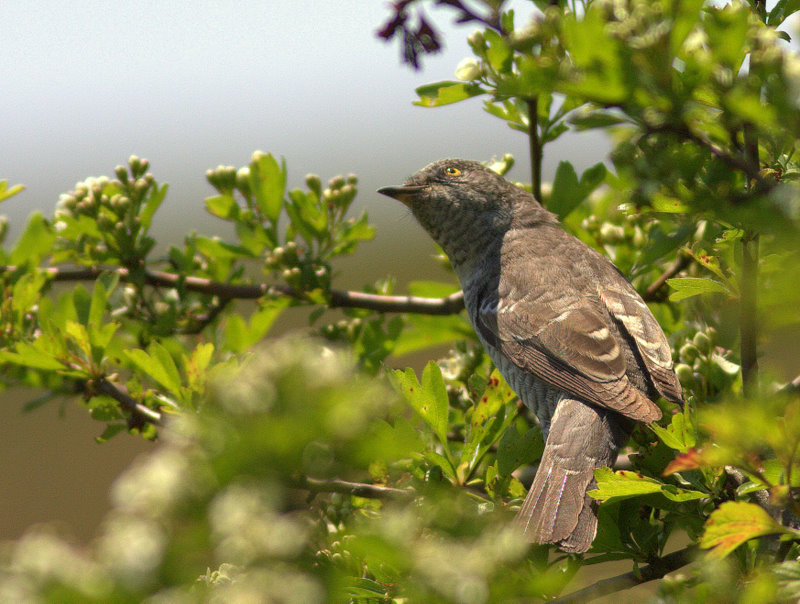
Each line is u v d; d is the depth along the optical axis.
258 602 2.05
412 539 2.84
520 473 6.73
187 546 1.98
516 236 7.93
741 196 2.81
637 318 6.67
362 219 7.70
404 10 3.54
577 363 6.62
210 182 7.68
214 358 6.78
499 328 7.22
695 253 4.86
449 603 2.74
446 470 5.18
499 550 2.85
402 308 7.70
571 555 4.99
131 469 2.01
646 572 4.71
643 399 6.02
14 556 2.12
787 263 2.51
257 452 1.89
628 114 2.77
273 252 7.54
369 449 1.95
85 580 2.03
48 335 6.35
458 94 5.75
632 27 2.65
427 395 5.14
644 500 4.88
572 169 7.56
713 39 2.69
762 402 2.72
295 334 2.29
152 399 6.70
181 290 7.68
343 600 3.64
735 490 4.57
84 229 7.57
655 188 2.88
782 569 3.17
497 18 3.44
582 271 7.29
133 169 7.66
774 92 2.62
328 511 5.01
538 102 7.01
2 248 7.54
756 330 4.63
